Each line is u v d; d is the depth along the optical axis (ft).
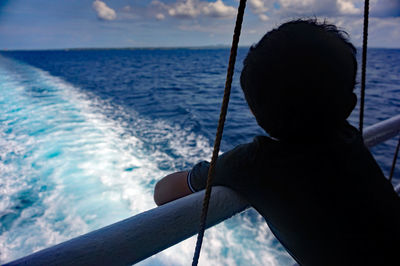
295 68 1.53
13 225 13.05
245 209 2.08
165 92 64.90
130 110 42.45
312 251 1.84
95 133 28.37
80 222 13.39
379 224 1.79
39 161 20.56
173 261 10.69
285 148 1.85
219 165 2.08
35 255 1.40
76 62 198.18
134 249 1.57
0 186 16.65
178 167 19.84
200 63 196.54
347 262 1.76
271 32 1.71
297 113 1.60
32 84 69.87
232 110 43.52
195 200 1.86
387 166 20.06
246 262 10.64
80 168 19.27
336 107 1.61
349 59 1.63
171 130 30.60
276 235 2.04
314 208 1.79
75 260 1.42
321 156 1.80
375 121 35.04
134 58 280.31
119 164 20.06
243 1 1.47
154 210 1.75
